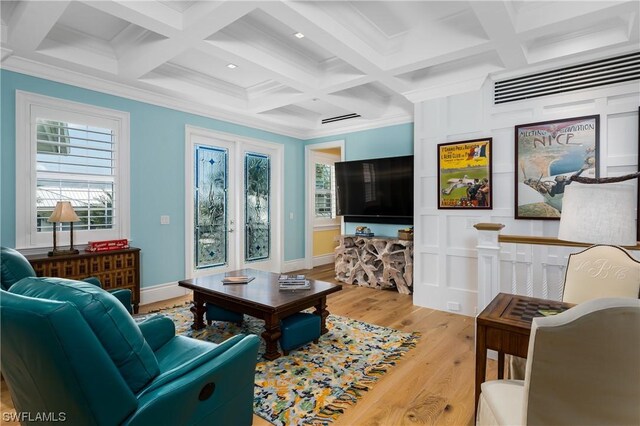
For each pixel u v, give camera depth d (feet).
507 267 11.19
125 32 10.14
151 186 13.60
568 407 3.43
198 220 15.67
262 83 14.24
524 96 10.98
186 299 14.03
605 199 4.36
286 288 9.63
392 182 16.53
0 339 3.75
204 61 12.10
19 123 10.34
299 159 20.85
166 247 14.10
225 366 4.67
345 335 10.12
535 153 10.76
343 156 19.20
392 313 12.40
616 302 3.17
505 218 11.39
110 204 12.44
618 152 9.61
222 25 8.47
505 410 4.20
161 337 6.31
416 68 10.91
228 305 9.57
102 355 3.51
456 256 12.44
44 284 4.03
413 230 14.55
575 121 10.14
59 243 11.21
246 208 17.78
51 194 11.07
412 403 6.71
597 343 3.22
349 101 14.94
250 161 17.98
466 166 12.09
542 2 8.31
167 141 14.14
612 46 9.36
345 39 9.41
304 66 12.06
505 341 5.22
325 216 23.41
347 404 6.66
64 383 3.40
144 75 12.11
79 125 11.63
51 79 10.93
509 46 9.43
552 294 10.51
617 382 3.25
